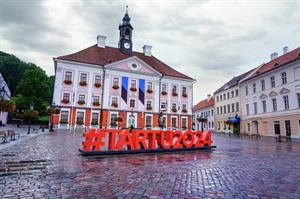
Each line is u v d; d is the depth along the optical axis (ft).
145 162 25.85
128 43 140.77
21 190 14.35
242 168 23.12
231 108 137.49
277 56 115.44
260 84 108.99
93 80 115.34
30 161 24.00
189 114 135.54
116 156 29.63
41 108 135.54
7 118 145.28
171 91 134.00
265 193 14.75
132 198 13.34
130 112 119.03
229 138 82.79
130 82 122.62
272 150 41.09
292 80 88.17
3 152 29.60
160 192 14.61
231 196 14.06
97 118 112.47
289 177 19.26
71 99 108.88
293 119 86.99
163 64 148.25
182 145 38.04
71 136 61.87
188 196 13.92
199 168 22.82
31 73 138.00
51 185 15.58
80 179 17.39
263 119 105.50
